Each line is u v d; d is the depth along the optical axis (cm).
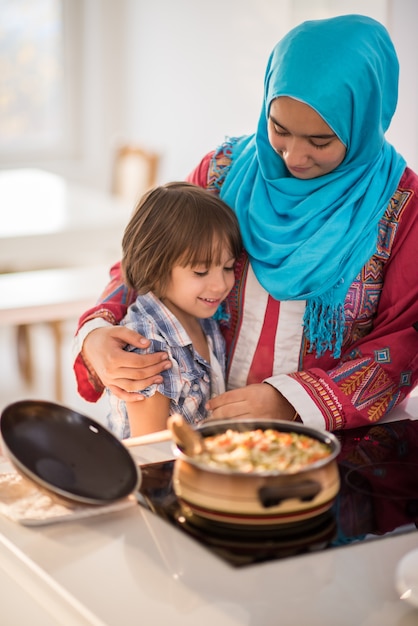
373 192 160
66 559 108
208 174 179
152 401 158
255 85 464
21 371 422
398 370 157
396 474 132
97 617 96
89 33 564
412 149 221
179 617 96
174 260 158
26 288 312
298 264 158
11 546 111
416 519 117
